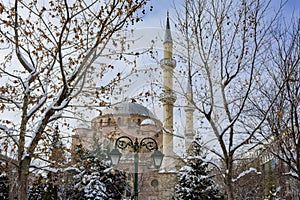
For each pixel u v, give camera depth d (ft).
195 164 92.73
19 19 33.22
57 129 38.83
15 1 31.73
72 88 32.37
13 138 32.04
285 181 75.41
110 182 87.56
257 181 82.23
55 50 32.86
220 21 38.75
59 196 81.20
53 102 32.35
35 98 34.73
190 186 92.99
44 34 34.01
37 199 75.20
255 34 39.01
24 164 31.17
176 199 97.40
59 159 38.81
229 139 39.17
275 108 45.80
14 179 39.73
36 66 35.24
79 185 82.53
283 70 43.32
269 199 70.90
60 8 33.32
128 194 106.93
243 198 83.87
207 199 91.71
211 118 38.42
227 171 38.11
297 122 43.86
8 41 34.22
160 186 106.63
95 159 78.13
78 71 32.71
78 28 33.45
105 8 32.37
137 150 43.78
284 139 46.06
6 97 32.86
